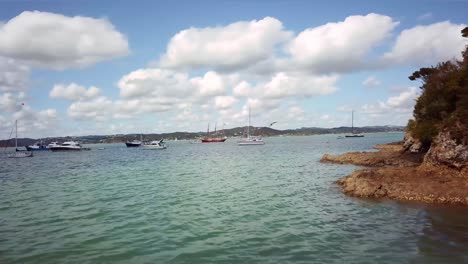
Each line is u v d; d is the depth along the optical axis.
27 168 59.91
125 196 26.88
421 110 44.72
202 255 13.34
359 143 139.50
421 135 42.97
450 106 36.53
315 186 30.52
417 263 12.12
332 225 17.39
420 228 16.48
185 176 40.62
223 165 55.72
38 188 32.75
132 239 15.45
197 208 21.94
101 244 14.80
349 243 14.47
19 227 17.84
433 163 28.47
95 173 46.81
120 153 110.69
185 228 17.16
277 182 33.66
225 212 20.69
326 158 57.31
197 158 76.31
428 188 23.77
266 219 18.81
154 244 14.72
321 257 12.89
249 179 36.47
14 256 13.47
